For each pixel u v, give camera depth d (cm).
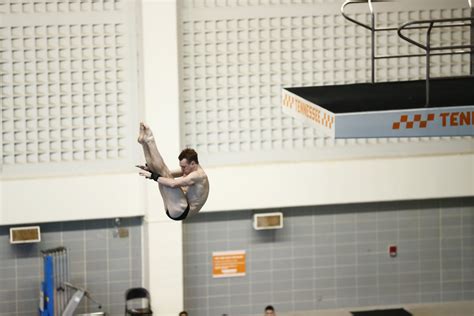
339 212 1812
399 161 1778
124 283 1748
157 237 1697
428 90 893
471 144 1812
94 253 1731
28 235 1666
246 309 1795
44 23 1655
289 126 1756
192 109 1727
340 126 866
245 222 1783
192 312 1772
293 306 1812
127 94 1702
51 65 1667
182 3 1700
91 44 1677
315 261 1812
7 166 1666
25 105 1662
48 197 1669
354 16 1742
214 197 1725
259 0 1719
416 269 1842
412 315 1777
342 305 1828
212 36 1716
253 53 1728
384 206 1827
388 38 1752
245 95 1738
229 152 1745
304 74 1745
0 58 1644
